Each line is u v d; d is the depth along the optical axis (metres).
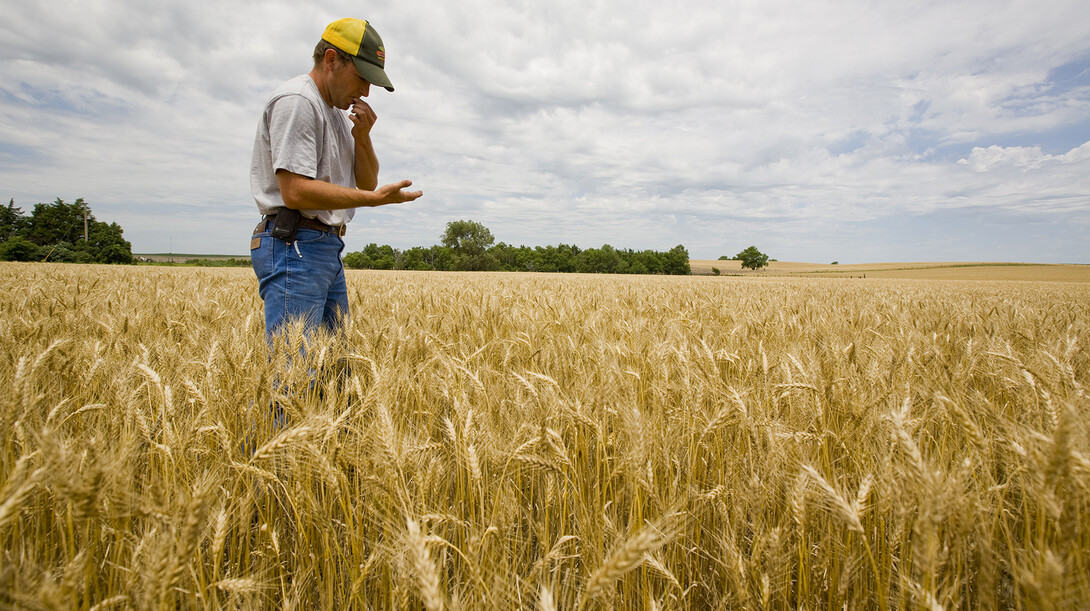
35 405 2.06
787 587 1.72
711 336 4.29
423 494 1.74
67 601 1.26
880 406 2.37
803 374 2.57
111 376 2.51
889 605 1.70
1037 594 1.16
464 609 1.32
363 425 2.21
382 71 3.13
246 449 2.03
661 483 2.17
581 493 2.04
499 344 3.74
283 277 2.89
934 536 1.33
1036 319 5.38
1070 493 1.35
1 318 3.42
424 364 2.85
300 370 2.34
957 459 2.13
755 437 2.13
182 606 1.53
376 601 1.75
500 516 1.74
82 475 1.28
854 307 7.66
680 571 1.94
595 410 2.36
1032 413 2.30
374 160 3.63
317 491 2.07
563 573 1.90
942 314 5.99
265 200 2.90
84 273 13.65
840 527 1.85
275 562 1.76
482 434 2.04
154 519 1.38
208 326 3.85
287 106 2.73
